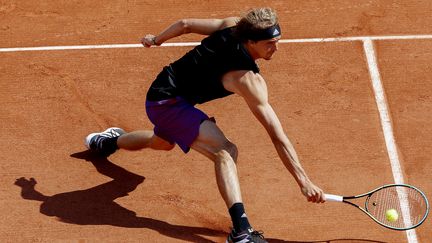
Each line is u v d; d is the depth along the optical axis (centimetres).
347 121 2142
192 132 1711
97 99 2219
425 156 2028
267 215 1861
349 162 2011
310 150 2045
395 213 1767
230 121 2139
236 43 1620
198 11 2566
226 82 1636
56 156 2031
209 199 1905
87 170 1991
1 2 2605
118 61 2358
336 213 1864
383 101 2212
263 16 1580
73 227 1830
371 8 2556
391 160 2017
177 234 1812
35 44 2431
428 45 2416
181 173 1980
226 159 1681
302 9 2558
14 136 2091
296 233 1812
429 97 2225
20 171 1984
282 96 2223
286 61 2350
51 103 2205
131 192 1927
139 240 1795
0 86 2262
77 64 2347
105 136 2003
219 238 1803
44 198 1908
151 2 2600
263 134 2098
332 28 2480
